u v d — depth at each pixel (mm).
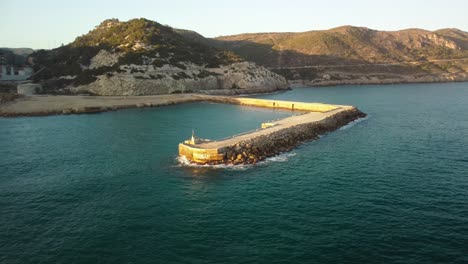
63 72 143000
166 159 48594
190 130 69000
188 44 177375
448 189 36469
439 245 25641
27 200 34969
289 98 135750
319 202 33406
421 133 64750
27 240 27188
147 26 176250
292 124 65125
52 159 49219
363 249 25156
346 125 74000
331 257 24234
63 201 34656
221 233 27703
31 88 124875
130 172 43375
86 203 34125
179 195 35781
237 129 70000
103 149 54375
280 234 27359
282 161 47312
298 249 25234
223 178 40719
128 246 26094
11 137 63000
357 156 49469
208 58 168250
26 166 46125
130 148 54844
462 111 92812
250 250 25219
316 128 65312
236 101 114500
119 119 82250
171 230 28359
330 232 27578
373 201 33500
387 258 24094
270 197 34812
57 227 29203
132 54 138875
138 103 104438
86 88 125312
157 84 129500
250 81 157375
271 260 23969
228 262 23812
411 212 31062
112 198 35281
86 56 148375
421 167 44094
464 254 24484
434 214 30609
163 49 151375
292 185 38094
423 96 137375
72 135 64562
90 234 27953
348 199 34031
